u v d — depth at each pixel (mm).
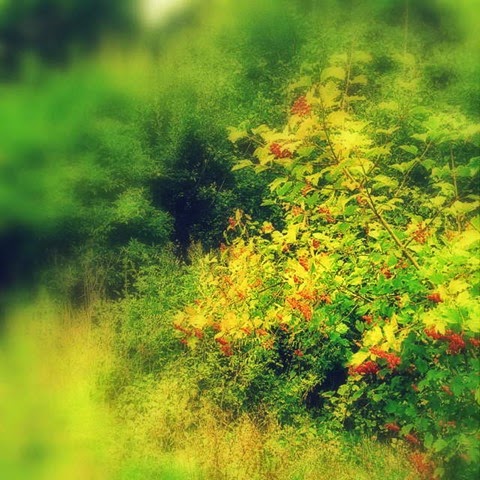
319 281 3869
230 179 8508
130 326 6262
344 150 3170
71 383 5457
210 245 8148
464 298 2969
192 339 4484
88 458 4586
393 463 4336
